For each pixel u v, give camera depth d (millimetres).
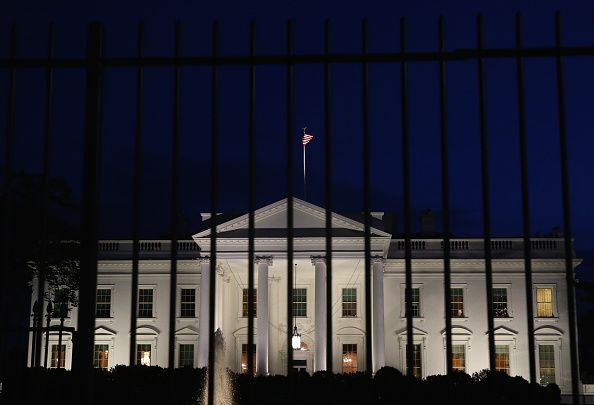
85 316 8766
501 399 25688
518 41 8758
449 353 8414
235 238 45969
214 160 8805
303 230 46188
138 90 8953
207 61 8906
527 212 8586
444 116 8734
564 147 8625
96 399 23000
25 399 12625
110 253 53781
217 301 46156
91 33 9109
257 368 44531
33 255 36531
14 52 8883
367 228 8633
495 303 53031
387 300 53031
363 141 8695
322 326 44594
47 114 8828
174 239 8695
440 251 53406
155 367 25578
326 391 8539
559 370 51875
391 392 26328
